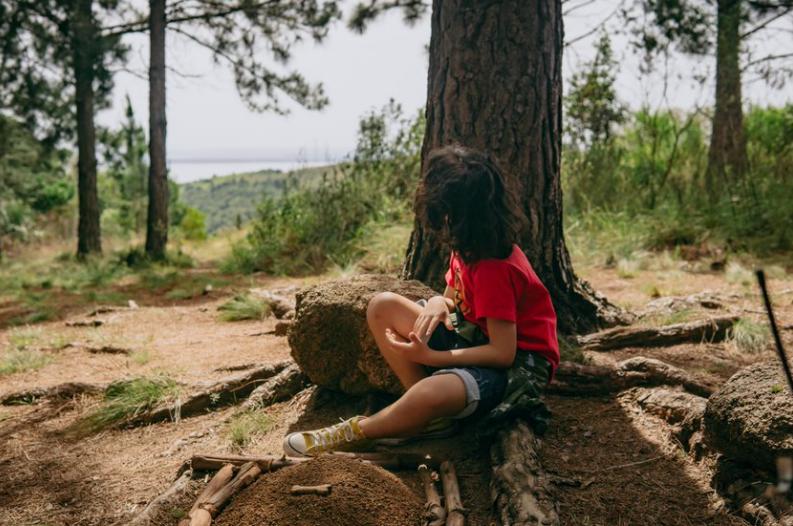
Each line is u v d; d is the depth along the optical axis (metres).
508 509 2.24
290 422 3.27
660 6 8.75
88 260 11.91
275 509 2.20
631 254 6.98
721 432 2.39
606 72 10.51
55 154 17.48
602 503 2.37
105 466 3.03
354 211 9.27
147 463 3.01
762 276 1.02
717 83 9.08
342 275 7.17
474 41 3.88
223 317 5.97
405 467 2.67
